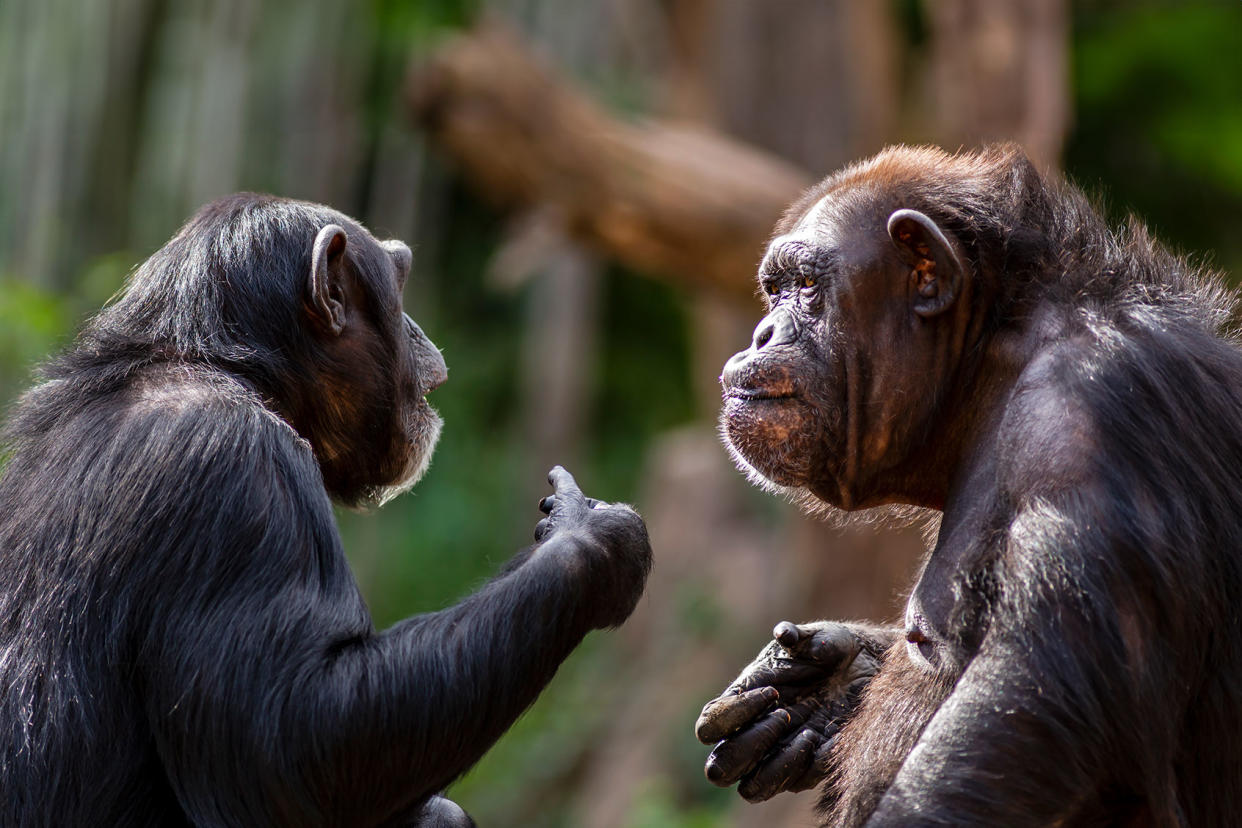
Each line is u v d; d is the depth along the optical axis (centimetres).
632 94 4519
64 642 948
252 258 1092
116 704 944
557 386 4834
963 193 952
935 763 798
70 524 975
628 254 2666
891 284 941
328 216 1138
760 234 2562
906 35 4144
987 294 930
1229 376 880
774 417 955
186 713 923
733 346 3022
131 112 3641
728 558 3300
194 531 952
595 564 981
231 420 989
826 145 2795
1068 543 804
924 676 906
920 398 944
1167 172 4666
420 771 930
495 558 4422
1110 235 957
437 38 4375
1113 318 883
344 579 980
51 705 938
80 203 3500
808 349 954
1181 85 4428
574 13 4603
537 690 958
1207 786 862
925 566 935
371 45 4331
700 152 2617
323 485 1015
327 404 1108
